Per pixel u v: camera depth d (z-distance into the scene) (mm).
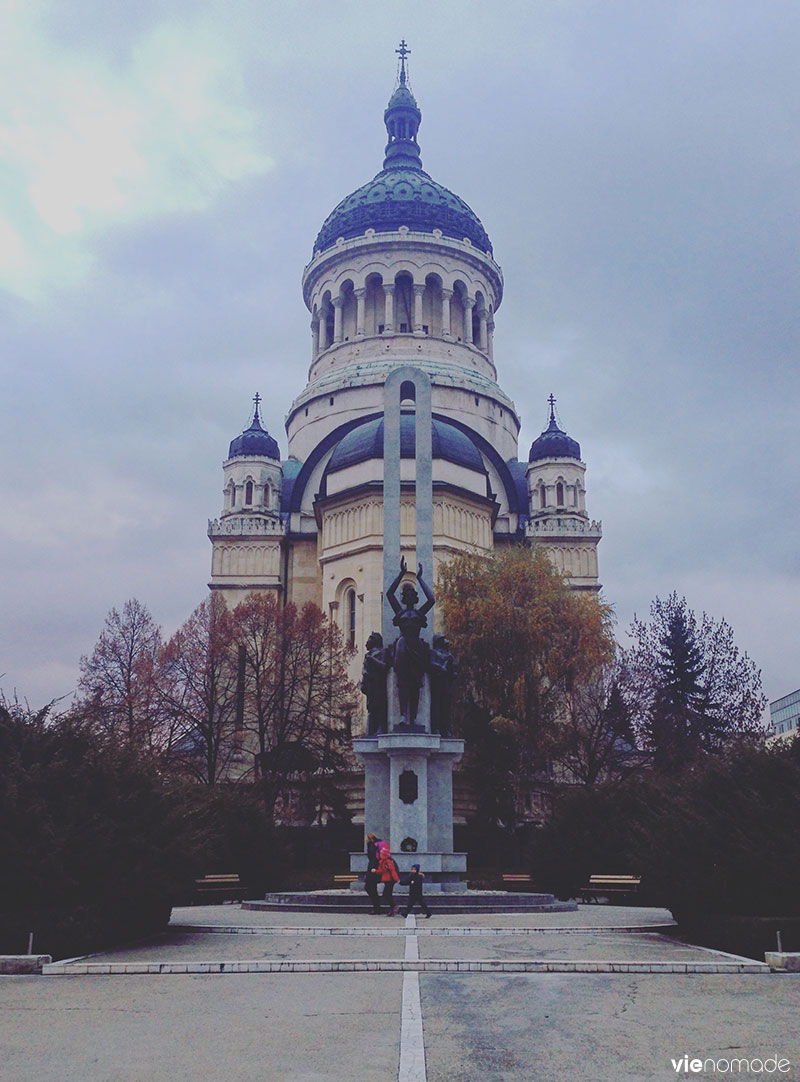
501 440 91500
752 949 18297
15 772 20047
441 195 99625
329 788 63625
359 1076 9703
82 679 65875
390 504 35250
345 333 96125
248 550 82375
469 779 64312
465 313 95250
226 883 38250
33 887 19172
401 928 22750
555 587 64938
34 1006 13570
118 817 21047
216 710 66625
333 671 67438
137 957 18188
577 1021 12398
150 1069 10031
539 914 27828
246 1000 13914
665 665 72562
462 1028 11992
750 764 21562
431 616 34031
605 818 38844
